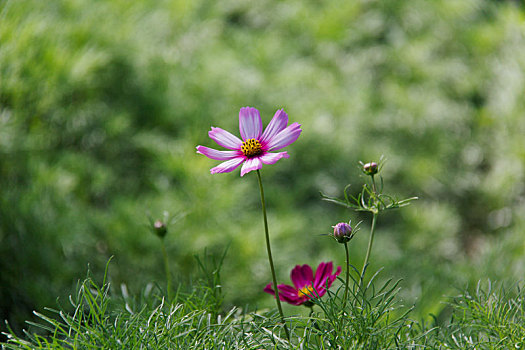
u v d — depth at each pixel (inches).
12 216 81.0
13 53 94.3
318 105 132.4
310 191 121.6
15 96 93.0
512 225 118.4
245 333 61.8
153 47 131.1
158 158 103.2
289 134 62.2
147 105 115.8
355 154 122.5
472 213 127.0
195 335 61.9
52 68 98.8
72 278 80.7
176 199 96.0
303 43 160.7
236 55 142.3
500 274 85.6
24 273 78.8
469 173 130.4
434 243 113.3
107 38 118.2
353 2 168.2
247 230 97.7
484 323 62.8
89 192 101.2
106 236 88.4
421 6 171.3
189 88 122.4
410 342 62.1
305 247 105.9
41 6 112.8
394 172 123.3
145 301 67.2
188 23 148.5
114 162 109.5
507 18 165.2
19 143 91.0
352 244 103.2
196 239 88.8
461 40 163.8
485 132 138.5
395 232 114.5
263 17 171.6
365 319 61.6
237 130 116.0
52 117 103.5
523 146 128.8
